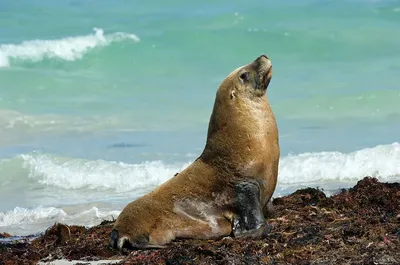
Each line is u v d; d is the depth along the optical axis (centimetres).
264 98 5044
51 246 5197
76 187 8775
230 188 4891
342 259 4069
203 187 4959
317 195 5750
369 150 8400
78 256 4850
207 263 4222
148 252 4697
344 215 5050
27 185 8931
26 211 7488
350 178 8106
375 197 5381
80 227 5612
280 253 4247
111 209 7388
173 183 5056
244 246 4416
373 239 4353
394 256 4044
